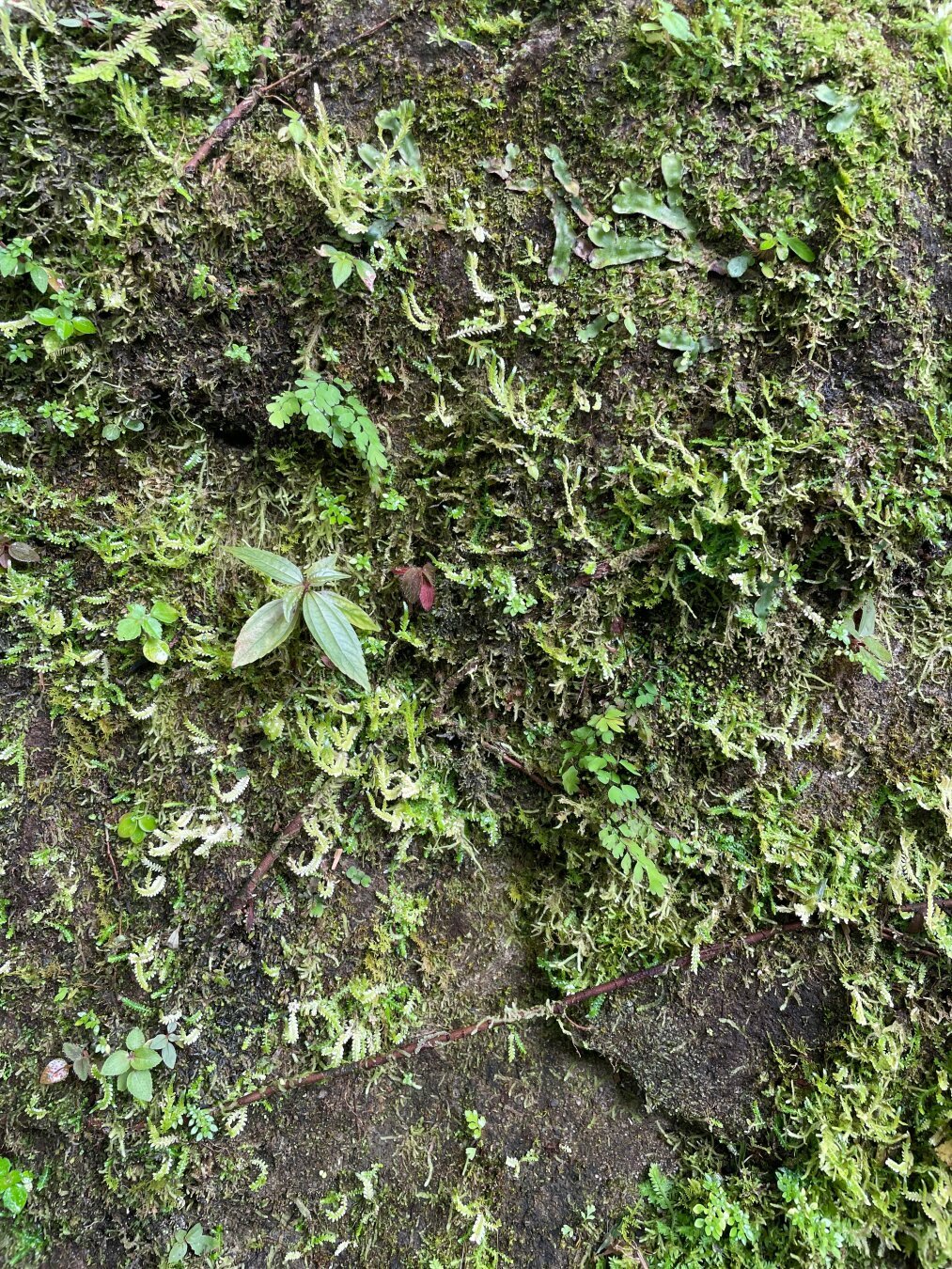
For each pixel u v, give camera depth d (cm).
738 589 176
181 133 168
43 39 161
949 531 177
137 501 177
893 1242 170
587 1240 182
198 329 171
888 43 170
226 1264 176
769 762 183
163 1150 175
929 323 170
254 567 162
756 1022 181
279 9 172
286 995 181
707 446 172
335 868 184
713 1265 176
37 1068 177
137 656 177
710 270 169
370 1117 184
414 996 187
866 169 163
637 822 181
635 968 184
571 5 167
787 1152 178
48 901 177
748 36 164
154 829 176
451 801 189
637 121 166
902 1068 176
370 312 173
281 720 178
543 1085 187
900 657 181
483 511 181
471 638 186
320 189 164
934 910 175
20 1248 176
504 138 170
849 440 168
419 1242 181
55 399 171
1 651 175
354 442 173
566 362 174
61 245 165
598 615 181
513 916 192
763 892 180
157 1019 177
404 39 170
